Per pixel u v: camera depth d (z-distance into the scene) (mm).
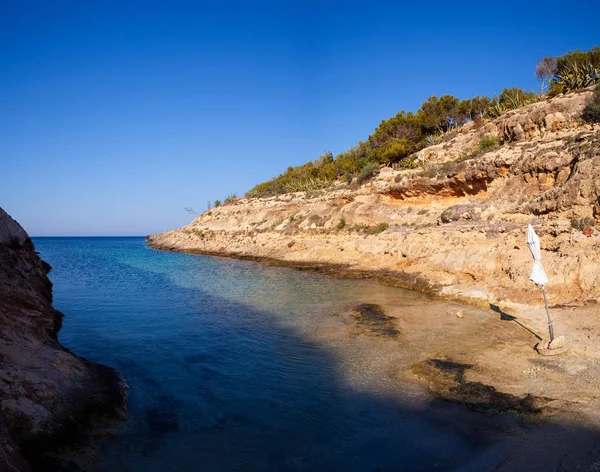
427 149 40688
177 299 20203
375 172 44562
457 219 27500
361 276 26391
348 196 39969
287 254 38219
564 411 7305
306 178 62344
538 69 44344
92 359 10992
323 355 11336
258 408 8258
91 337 13133
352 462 6367
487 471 5871
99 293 22188
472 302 16859
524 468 5816
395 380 9445
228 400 8625
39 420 6672
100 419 7496
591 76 33625
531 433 6742
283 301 19188
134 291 22906
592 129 25297
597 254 14672
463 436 6910
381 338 12625
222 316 16234
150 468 6270
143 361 10938
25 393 7012
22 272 14242
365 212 36031
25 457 5926
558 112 28922
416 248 25594
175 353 11609
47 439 6465
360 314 15812
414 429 7277
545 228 18344
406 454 6512
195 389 9172
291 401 8547
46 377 7785
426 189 32656
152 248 72000
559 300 14367
